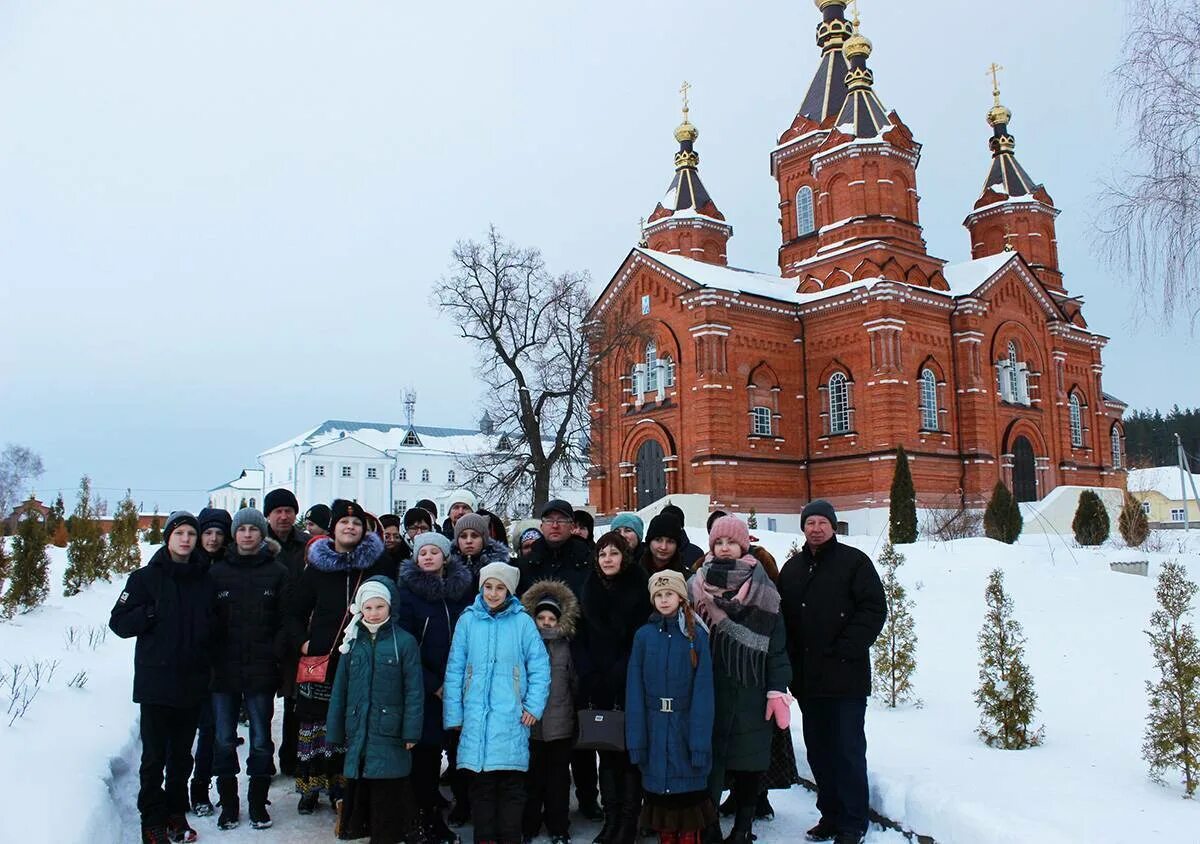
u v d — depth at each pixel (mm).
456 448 93562
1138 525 27859
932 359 43031
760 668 7371
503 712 7453
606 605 7992
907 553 22750
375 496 86938
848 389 42531
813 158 47188
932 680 12508
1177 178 14773
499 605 7738
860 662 7715
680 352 42656
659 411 43562
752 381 42750
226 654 8266
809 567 8062
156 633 7703
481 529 9367
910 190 46156
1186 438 113438
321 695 8352
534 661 7629
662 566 8102
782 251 50125
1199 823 6742
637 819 7699
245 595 8398
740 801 7523
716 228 52281
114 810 7746
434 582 8281
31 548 14688
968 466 43094
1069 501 39000
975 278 46625
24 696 9195
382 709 7402
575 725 7863
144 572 7824
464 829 8266
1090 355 54219
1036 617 15336
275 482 89438
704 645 7273
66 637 13422
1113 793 7535
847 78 46875
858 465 41562
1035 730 9586
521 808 7453
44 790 7066
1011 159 56000
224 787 8156
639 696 7270
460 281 41875
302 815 8477
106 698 10352
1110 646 13070
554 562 9219
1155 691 8148
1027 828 6602
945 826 7195
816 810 8602
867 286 41281
